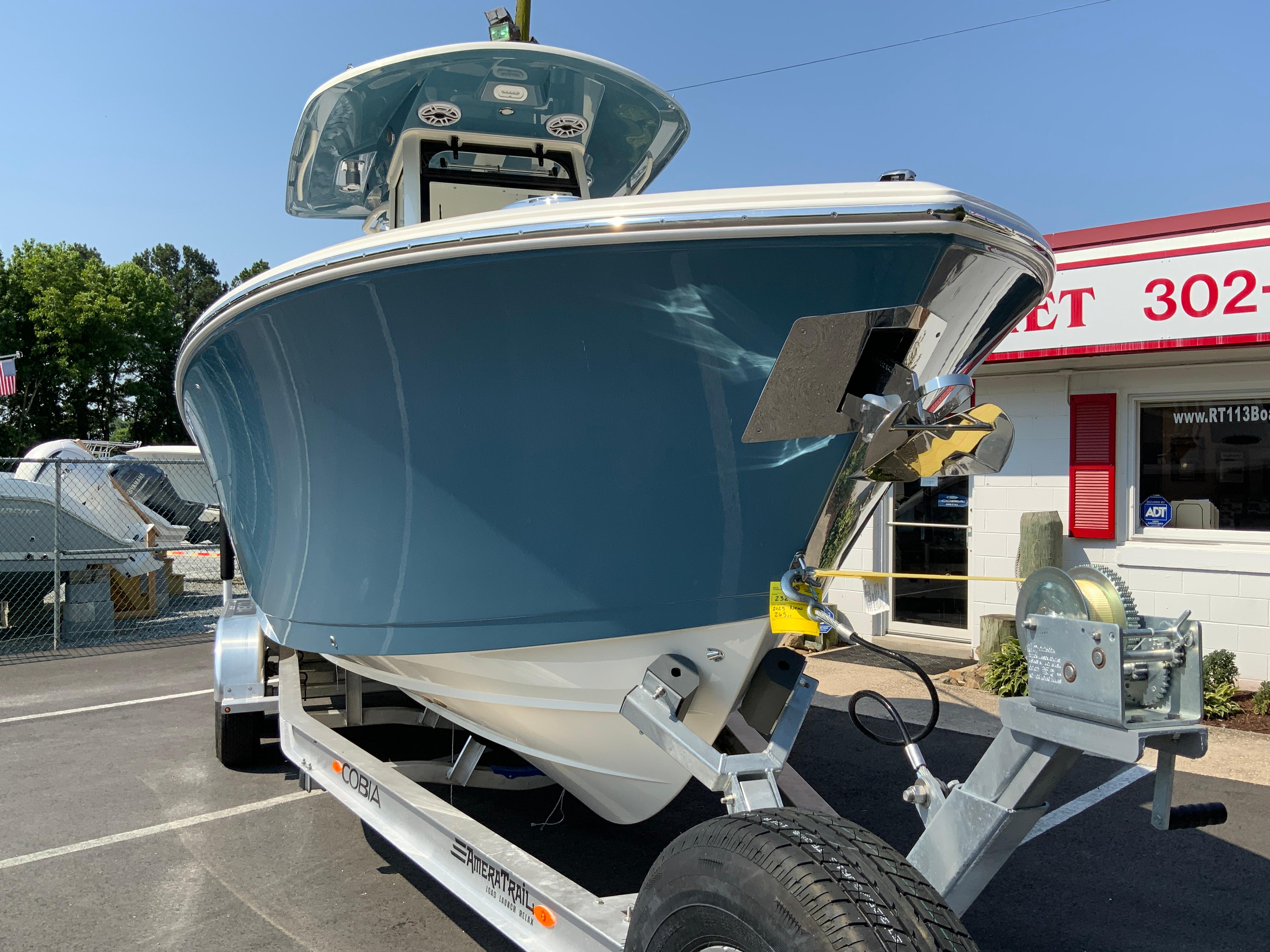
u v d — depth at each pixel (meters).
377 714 4.37
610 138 4.89
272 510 3.42
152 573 11.02
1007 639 6.71
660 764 2.86
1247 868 3.60
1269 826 3.99
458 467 2.65
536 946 2.22
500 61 3.92
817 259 2.19
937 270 2.24
